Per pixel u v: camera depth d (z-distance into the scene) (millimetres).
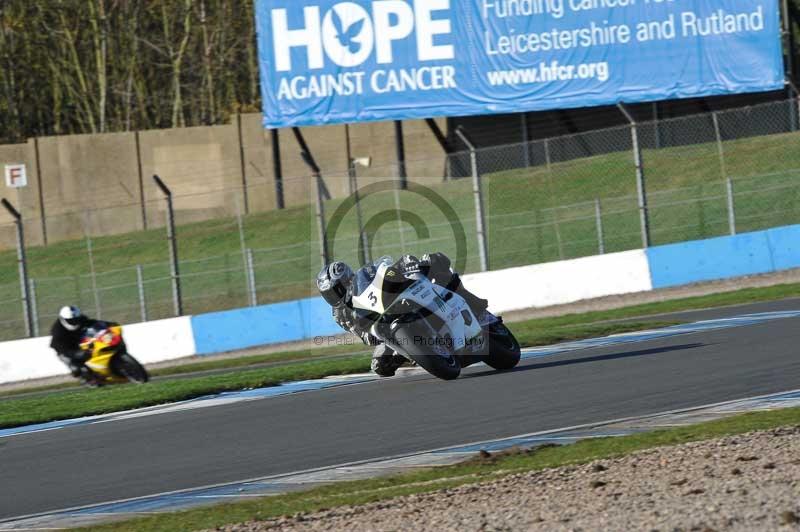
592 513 19125
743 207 86938
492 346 37969
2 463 31875
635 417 28609
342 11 101688
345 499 22828
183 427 34344
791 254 72875
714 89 98000
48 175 114625
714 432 25609
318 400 36812
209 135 113125
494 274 71875
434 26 101000
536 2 99688
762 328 42656
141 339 71500
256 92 136500
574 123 108438
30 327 74438
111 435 34438
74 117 142750
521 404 31703
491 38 100312
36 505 25906
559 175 97562
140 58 138000
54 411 41938
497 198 93062
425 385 37094
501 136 109750
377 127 111062
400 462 26281
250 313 71625
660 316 56719
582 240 85750
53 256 103938
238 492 24938
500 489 21938
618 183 94875
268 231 97250
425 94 101562
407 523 19953
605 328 50062
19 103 141125
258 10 102875
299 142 111062
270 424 33125
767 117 103188
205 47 133375
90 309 89000
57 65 139375
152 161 113688
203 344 71500
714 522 17562
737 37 97375
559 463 24078
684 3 98000
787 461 21453
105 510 24641
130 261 99000
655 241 84562
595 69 99500
